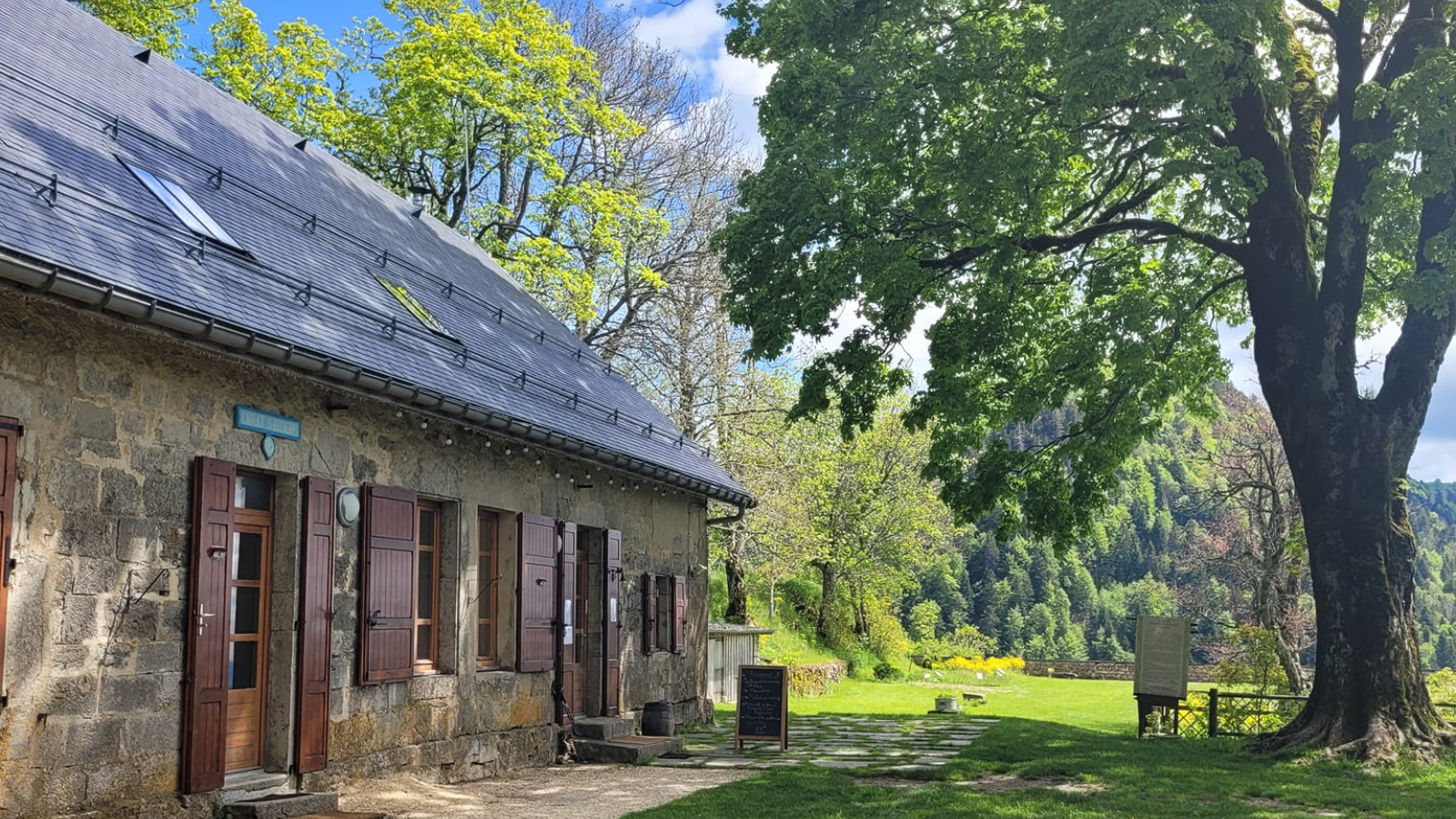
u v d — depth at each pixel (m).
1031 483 16.62
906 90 13.38
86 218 7.58
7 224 6.46
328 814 8.61
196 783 7.98
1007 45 13.46
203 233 9.21
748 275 14.91
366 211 15.04
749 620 33.09
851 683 35.25
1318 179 17.86
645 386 27.55
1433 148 11.91
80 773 7.18
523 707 12.80
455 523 11.69
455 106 24.98
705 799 9.85
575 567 14.14
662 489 17.31
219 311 7.80
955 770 11.81
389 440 10.61
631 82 28.88
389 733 10.43
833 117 14.27
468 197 25.30
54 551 7.09
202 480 8.21
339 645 9.77
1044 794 10.18
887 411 38.22
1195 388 18.70
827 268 13.76
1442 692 20.19
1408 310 14.02
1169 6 11.64
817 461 32.25
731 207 27.38
